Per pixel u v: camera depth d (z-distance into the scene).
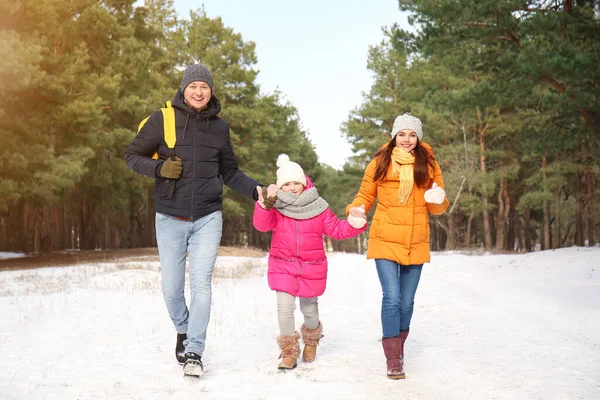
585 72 14.33
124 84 27.12
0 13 19.12
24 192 19.14
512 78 16.36
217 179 4.54
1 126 18.81
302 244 4.62
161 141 4.45
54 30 20.72
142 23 34.75
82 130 21.84
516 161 38.25
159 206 4.44
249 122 42.38
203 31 41.78
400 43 18.22
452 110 18.95
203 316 4.30
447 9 15.45
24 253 26.83
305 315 4.78
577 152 26.50
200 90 4.45
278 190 4.64
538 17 14.55
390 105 45.53
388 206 4.55
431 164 4.55
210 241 4.46
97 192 32.12
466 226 48.00
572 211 36.53
